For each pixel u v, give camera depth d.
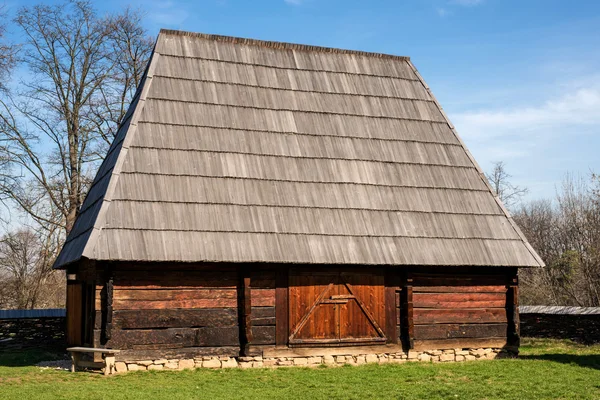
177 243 15.63
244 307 16.39
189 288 16.20
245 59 19.75
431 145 19.97
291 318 16.89
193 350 16.12
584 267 34.44
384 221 17.83
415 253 17.52
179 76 18.55
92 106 31.62
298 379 15.03
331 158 18.50
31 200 31.12
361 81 20.64
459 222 18.58
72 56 31.28
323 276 17.33
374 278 17.75
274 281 16.92
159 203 16.11
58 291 38.44
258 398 13.01
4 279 40.75
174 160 16.94
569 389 14.14
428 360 18.00
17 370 15.90
